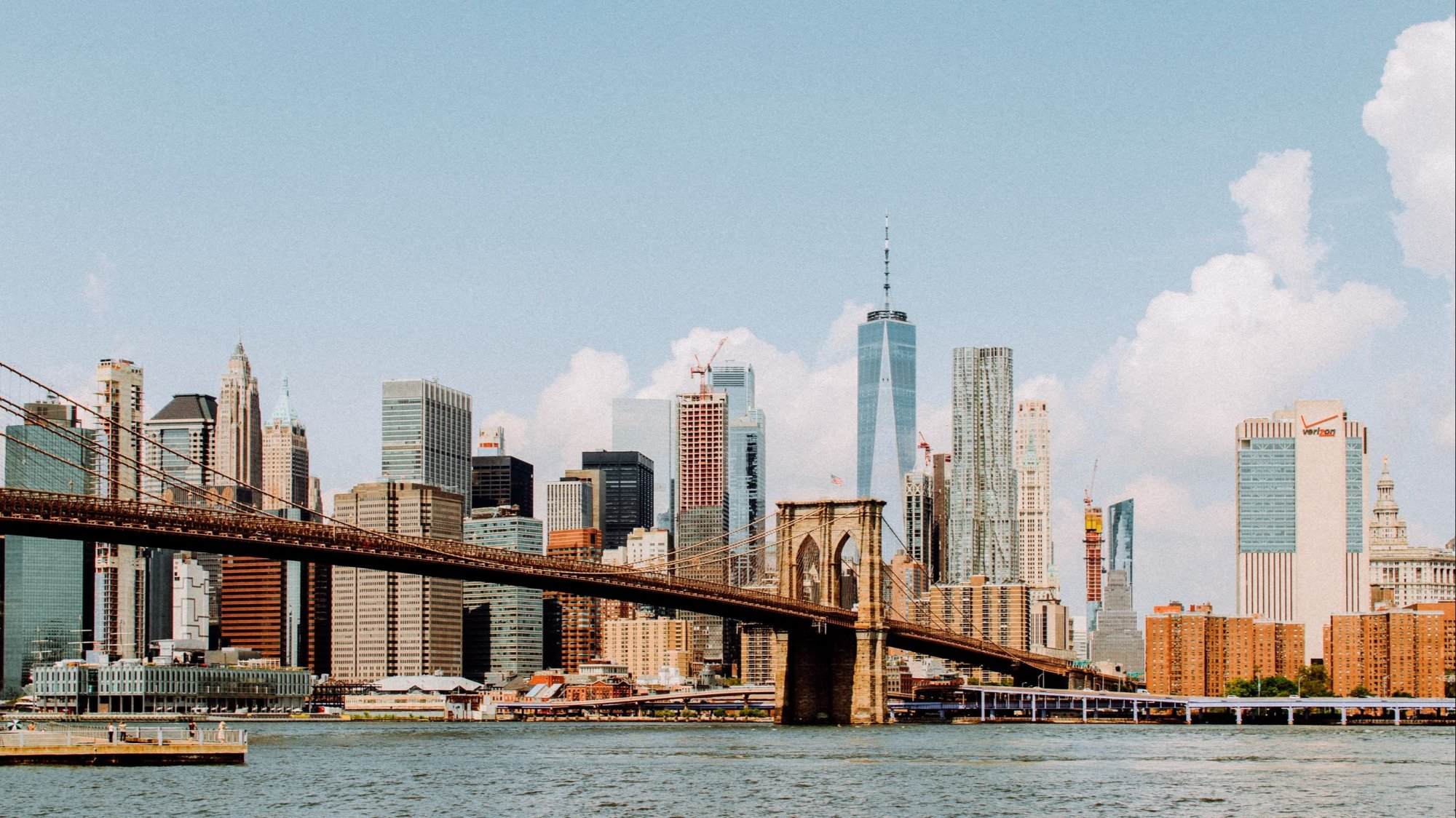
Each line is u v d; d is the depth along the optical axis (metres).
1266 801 152.25
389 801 142.88
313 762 183.88
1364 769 189.88
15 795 136.38
